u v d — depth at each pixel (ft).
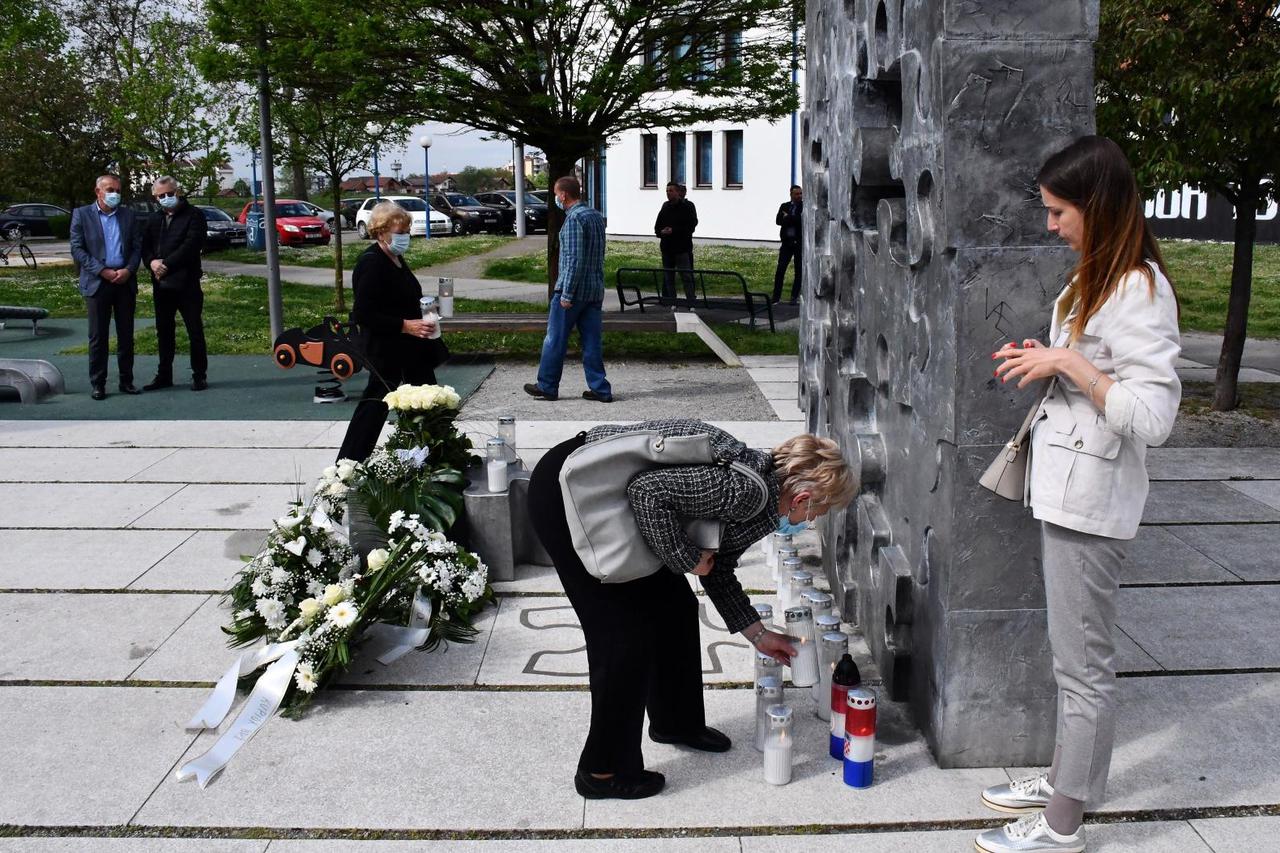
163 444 26.32
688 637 12.17
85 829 10.93
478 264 80.23
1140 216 9.34
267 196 40.78
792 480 10.27
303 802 11.41
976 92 10.56
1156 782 11.72
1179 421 28.63
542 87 39.37
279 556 15.02
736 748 12.51
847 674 12.01
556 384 31.50
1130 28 25.54
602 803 11.37
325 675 13.78
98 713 13.30
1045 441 9.89
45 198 123.34
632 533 10.23
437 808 11.28
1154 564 18.34
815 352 19.36
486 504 17.22
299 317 50.57
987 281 10.80
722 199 112.68
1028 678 11.76
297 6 37.24
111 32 108.68
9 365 31.58
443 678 14.26
